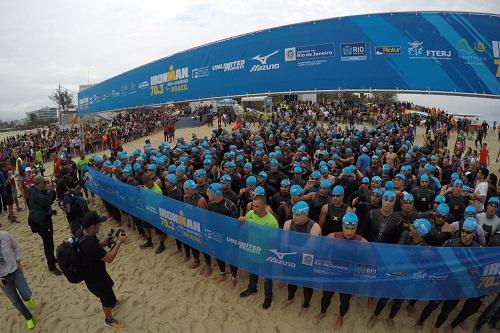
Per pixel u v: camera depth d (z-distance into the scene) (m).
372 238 5.02
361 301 5.28
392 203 4.84
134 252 7.36
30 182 10.72
